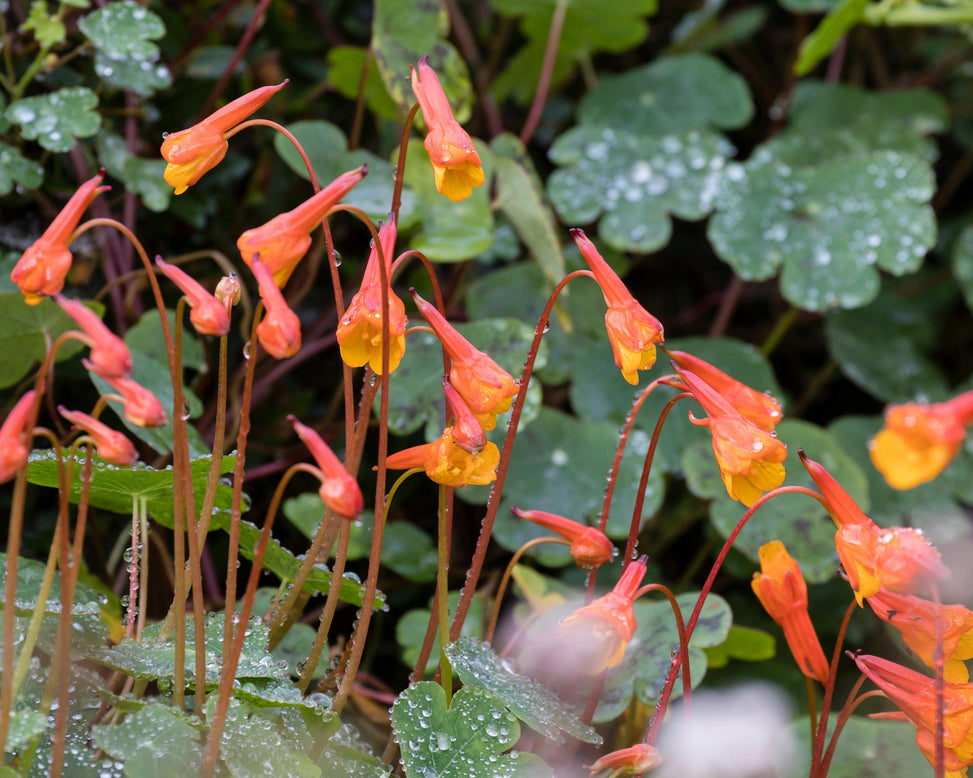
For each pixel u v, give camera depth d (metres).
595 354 1.36
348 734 1.05
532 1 1.53
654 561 1.38
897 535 1.00
